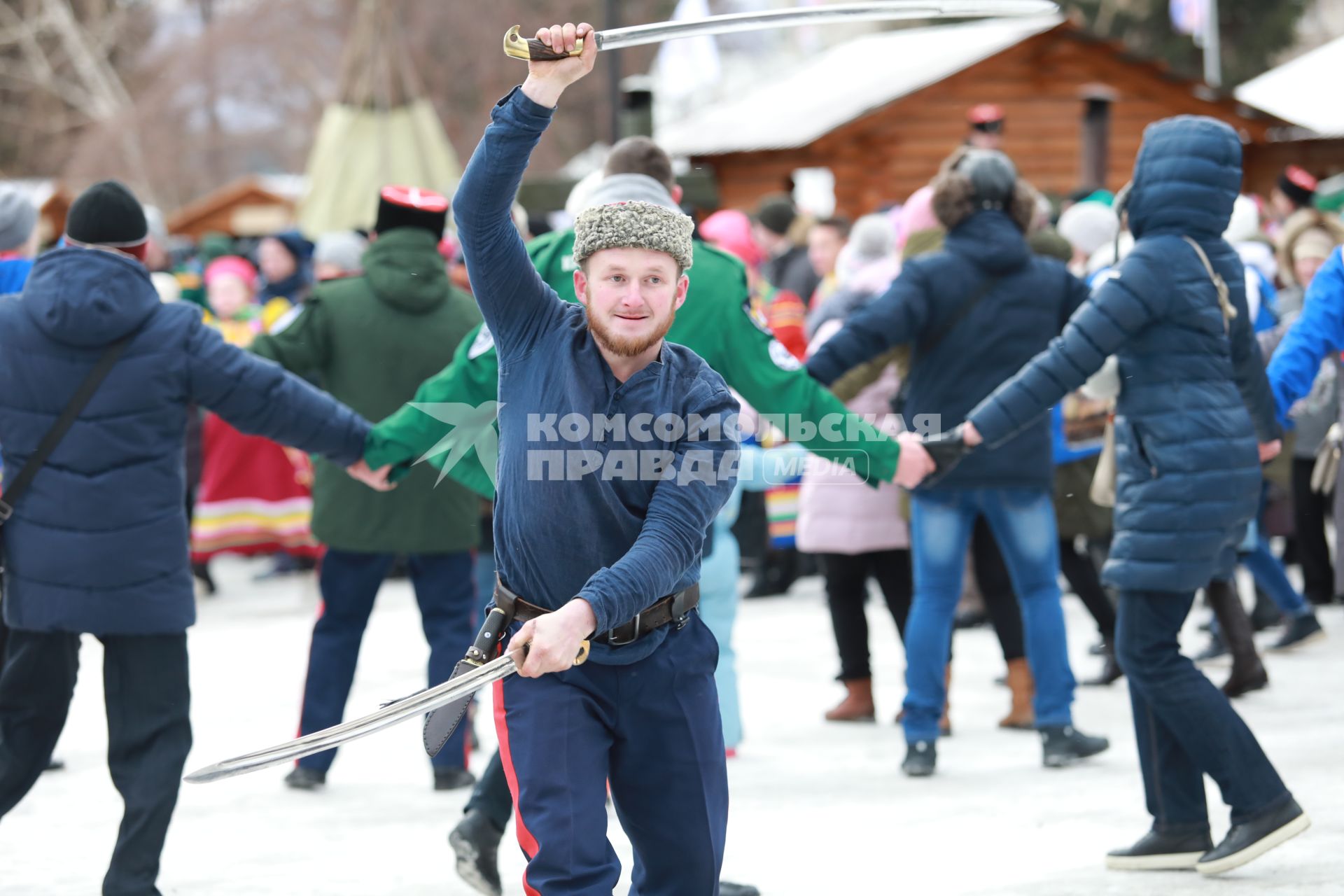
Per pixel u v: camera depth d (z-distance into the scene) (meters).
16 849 12.19
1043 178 38.44
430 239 13.86
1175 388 10.65
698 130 40.69
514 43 7.70
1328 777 13.10
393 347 13.61
